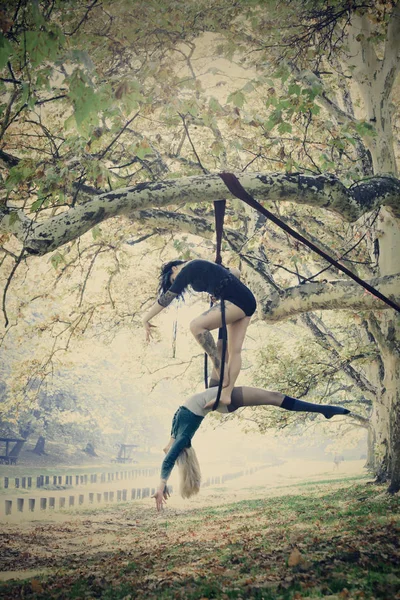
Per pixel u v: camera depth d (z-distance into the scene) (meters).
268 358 16.61
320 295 9.84
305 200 7.30
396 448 13.59
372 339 16.83
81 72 5.64
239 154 12.47
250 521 13.79
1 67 5.22
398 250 12.64
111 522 17.77
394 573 6.87
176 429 5.30
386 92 12.31
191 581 7.74
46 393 38.44
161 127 12.12
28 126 10.69
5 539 14.55
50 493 26.94
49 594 8.14
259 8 10.23
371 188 7.96
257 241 10.84
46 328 17.28
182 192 6.73
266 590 6.70
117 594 7.59
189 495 5.14
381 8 10.41
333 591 6.43
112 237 14.12
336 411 5.50
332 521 11.20
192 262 5.66
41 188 7.15
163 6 8.91
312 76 7.29
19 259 7.02
